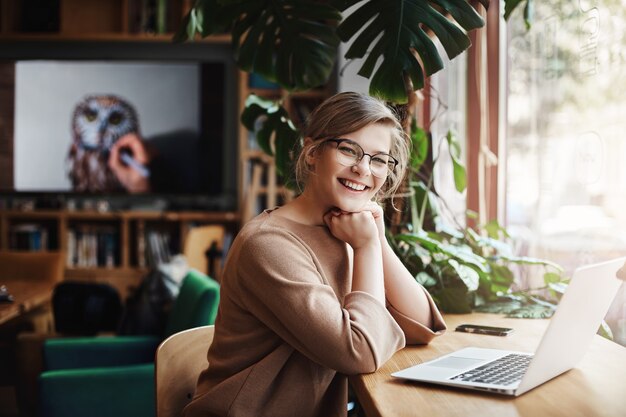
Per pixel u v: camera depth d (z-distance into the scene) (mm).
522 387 1296
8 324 4426
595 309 1428
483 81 3043
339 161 1607
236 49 2635
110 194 6516
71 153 6496
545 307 2229
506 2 2059
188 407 1630
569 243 2398
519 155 2838
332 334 1473
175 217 6168
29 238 6301
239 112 6172
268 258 1544
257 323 1602
